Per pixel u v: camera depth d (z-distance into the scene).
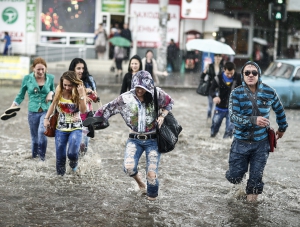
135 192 13.85
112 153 18.56
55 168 16.02
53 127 14.91
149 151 12.84
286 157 18.81
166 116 12.90
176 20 57.41
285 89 33.75
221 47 25.98
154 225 11.56
